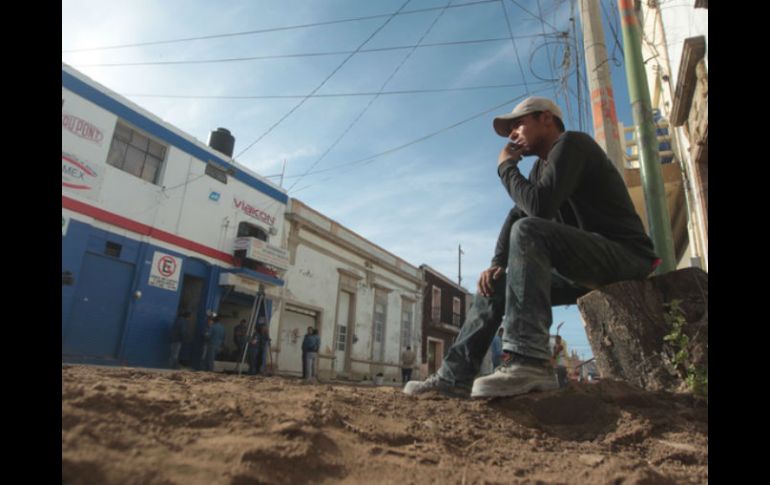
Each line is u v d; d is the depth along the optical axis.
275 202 14.55
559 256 2.10
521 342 1.93
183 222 11.62
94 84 9.88
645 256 2.40
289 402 1.49
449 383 2.44
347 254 17.64
